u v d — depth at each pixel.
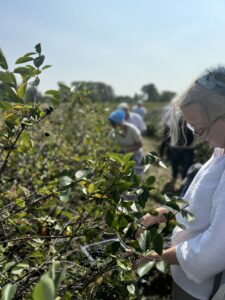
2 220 1.39
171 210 1.18
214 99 1.32
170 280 3.15
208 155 7.59
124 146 5.20
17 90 1.27
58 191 1.32
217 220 1.30
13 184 2.55
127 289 1.30
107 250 1.18
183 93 1.41
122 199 1.22
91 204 1.92
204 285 1.51
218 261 1.30
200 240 1.34
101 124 3.62
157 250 1.06
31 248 1.58
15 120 1.35
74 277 1.41
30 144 1.50
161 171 8.98
